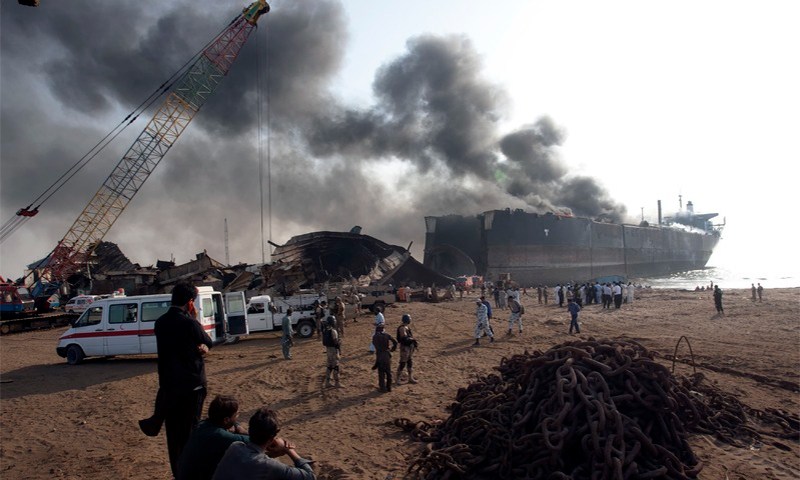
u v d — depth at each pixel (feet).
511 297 65.16
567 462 18.62
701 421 24.27
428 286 206.18
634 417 20.16
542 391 22.13
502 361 31.48
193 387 14.33
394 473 20.90
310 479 10.55
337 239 192.24
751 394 31.83
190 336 14.49
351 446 24.79
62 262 163.12
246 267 168.55
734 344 52.75
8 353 73.61
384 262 193.36
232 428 12.50
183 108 171.12
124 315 57.72
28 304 114.73
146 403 37.45
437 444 22.81
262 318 78.48
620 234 351.25
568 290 116.57
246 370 48.65
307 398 35.65
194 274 159.53
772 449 22.12
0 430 31.30
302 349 61.98
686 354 47.09
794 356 44.52
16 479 22.79
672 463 18.29
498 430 20.84
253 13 176.35
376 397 34.83
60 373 52.24
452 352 52.29
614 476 16.33
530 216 289.12
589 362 22.30
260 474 9.61
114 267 228.43
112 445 27.63
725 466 19.99
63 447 27.37
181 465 11.21
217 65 174.70
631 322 78.59
